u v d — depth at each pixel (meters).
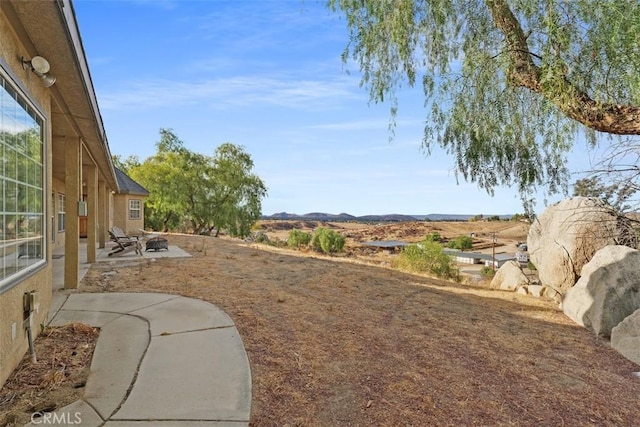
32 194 4.14
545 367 4.22
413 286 8.43
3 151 3.20
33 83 4.04
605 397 3.58
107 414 2.80
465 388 3.58
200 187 29.84
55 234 12.65
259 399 3.13
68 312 5.32
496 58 4.66
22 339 3.68
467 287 9.20
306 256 12.88
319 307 6.02
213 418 2.80
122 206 20.42
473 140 5.23
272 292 6.80
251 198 32.03
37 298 3.87
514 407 3.29
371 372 3.79
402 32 5.07
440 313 6.21
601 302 5.63
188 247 14.02
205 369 3.60
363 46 5.60
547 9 3.99
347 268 10.16
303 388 3.38
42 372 3.47
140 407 2.91
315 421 2.88
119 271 8.59
